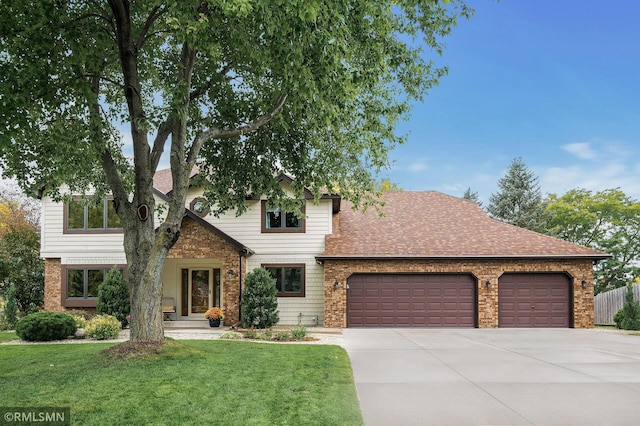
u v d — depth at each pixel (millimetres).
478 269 21219
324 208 22719
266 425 6539
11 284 24062
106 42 11289
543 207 42125
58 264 22641
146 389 8164
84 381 8625
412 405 7691
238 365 10117
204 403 7488
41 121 10820
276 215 22859
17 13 9539
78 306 22250
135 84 10992
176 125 11586
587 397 8180
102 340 15453
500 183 43500
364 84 11133
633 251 37906
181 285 24188
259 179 13945
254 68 12234
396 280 21484
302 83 9414
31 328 14773
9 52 9336
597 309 26219
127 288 20500
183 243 21062
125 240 11391
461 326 21219
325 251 21484
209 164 14633
